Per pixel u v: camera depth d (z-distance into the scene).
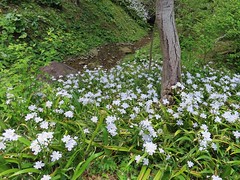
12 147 2.38
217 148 2.63
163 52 3.62
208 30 6.14
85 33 9.26
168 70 3.61
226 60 6.29
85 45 8.46
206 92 4.09
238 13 5.86
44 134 2.33
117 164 2.52
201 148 2.54
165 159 2.48
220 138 2.87
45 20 7.92
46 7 8.77
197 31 6.20
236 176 2.46
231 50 6.39
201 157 2.51
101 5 12.31
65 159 2.36
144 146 2.43
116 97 3.92
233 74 5.30
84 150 2.52
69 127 2.79
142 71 5.50
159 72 5.28
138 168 2.49
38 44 6.66
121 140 2.70
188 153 2.56
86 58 7.88
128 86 4.46
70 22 9.20
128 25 12.98
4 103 2.93
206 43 5.89
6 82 3.04
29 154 2.33
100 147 2.56
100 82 4.70
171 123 3.03
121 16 13.25
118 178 2.38
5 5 7.42
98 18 10.98
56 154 2.21
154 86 4.36
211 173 2.42
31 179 2.19
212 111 3.24
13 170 2.13
